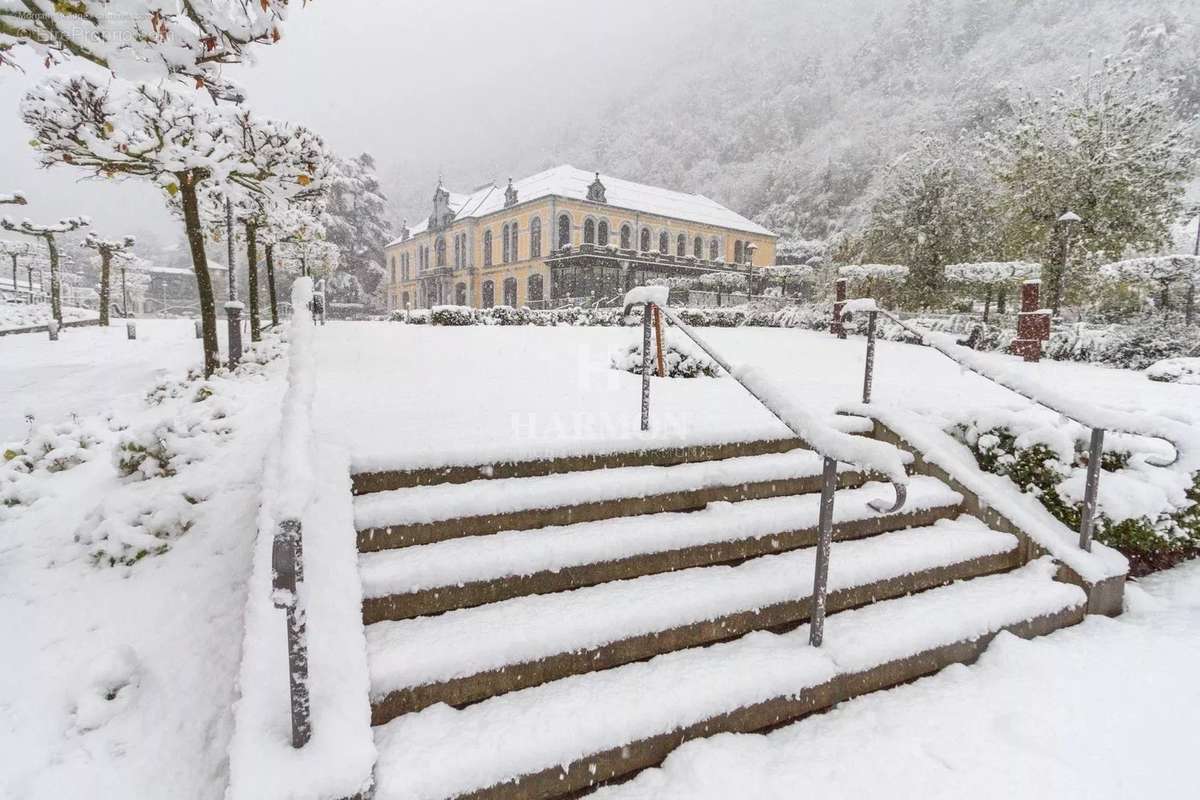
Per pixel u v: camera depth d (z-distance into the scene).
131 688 2.47
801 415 2.57
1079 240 16.89
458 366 7.86
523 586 2.67
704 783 2.09
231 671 2.54
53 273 18.88
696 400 5.15
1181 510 3.37
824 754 2.27
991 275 15.81
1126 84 17.19
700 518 3.17
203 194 10.84
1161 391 7.73
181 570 3.13
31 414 6.55
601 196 47.97
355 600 2.30
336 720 1.87
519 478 3.26
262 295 55.44
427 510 2.78
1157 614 3.29
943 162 23.25
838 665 2.57
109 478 4.17
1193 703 2.52
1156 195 16.59
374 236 66.44
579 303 41.22
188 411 5.05
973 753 2.27
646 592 2.72
